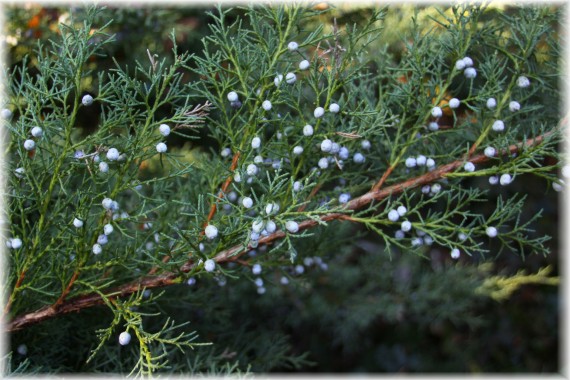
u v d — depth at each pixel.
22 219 0.68
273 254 0.74
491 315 1.56
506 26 0.77
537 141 0.70
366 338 1.47
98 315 0.77
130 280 0.72
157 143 0.68
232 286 0.87
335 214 0.70
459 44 0.71
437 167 0.72
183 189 0.76
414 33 0.72
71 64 0.66
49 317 0.70
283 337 0.90
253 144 0.68
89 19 0.67
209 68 0.69
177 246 0.70
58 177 0.67
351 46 0.68
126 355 0.78
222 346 0.87
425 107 0.71
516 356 1.53
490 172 0.70
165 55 0.94
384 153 0.75
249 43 0.69
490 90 0.71
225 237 0.66
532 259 1.48
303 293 1.05
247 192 0.76
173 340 0.64
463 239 0.69
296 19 0.69
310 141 0.69
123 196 0.81
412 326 1.52
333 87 0.68
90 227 0.70
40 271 0.70
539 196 1.35
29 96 0.68
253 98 0.69
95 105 0.89
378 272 1.16
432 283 1.13
